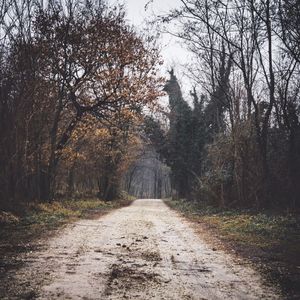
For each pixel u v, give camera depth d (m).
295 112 19.19
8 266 7.95
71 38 25.23
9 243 10.70
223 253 10.29
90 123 29.14
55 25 24.62
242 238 12.97
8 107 16.92
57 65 24.33
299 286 7.14
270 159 21.17
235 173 23.59
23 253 9.38
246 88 22.20
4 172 16.95
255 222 16.09
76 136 29.16
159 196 93.69
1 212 15.05
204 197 28.38
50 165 24.33
